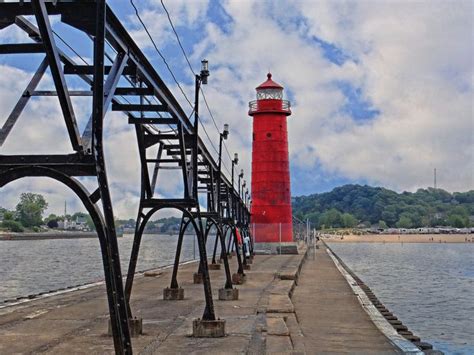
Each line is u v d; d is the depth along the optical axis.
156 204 13.46
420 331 23.05
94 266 53.91
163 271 30.73
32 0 6.21
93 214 6.77
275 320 14.09
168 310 15.77
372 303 21.73
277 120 49.78
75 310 15.84
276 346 11.16
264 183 49.28
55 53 6.39
